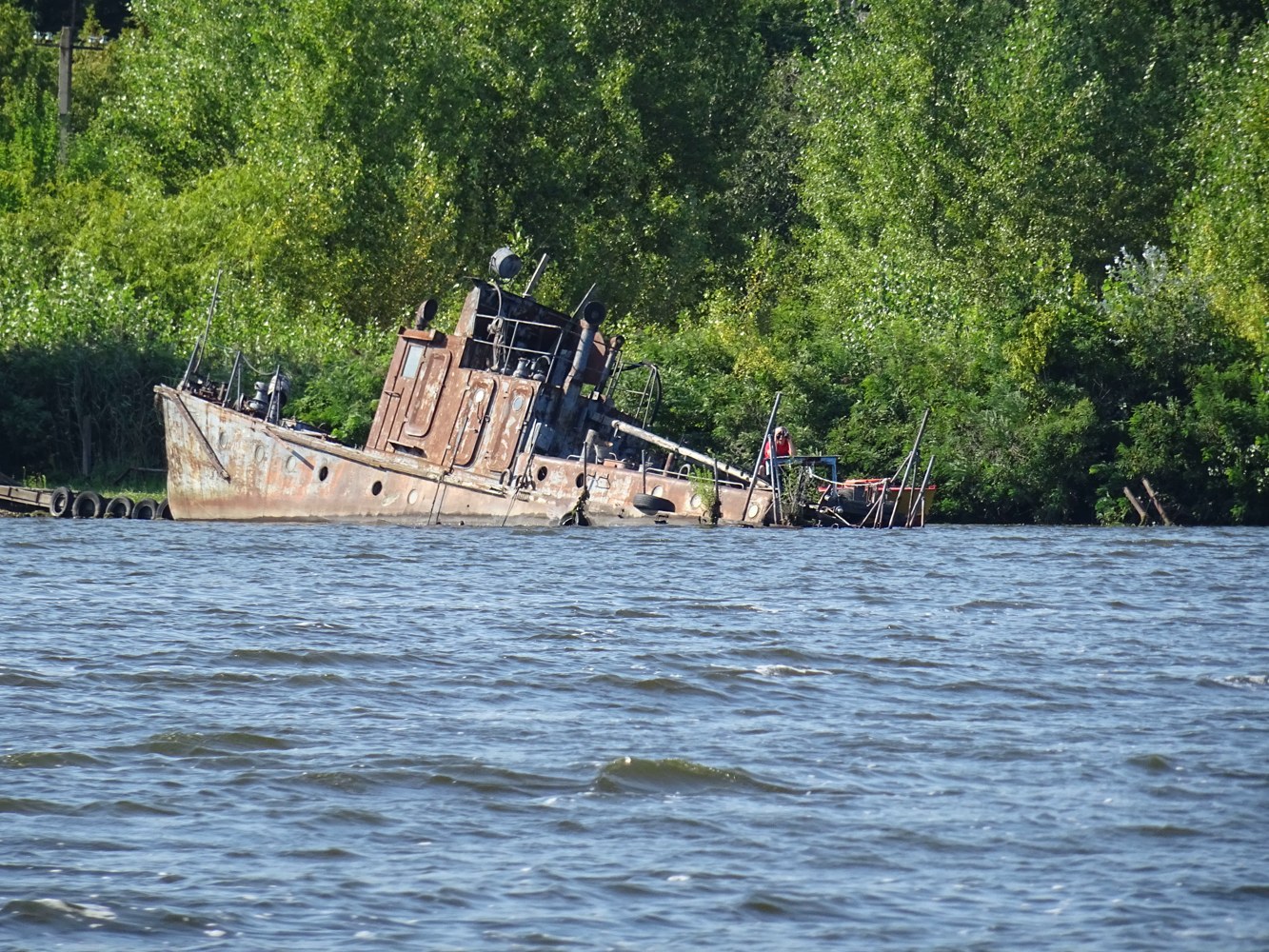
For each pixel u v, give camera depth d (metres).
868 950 34.53
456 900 37.22
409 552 105.38
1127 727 53.81
